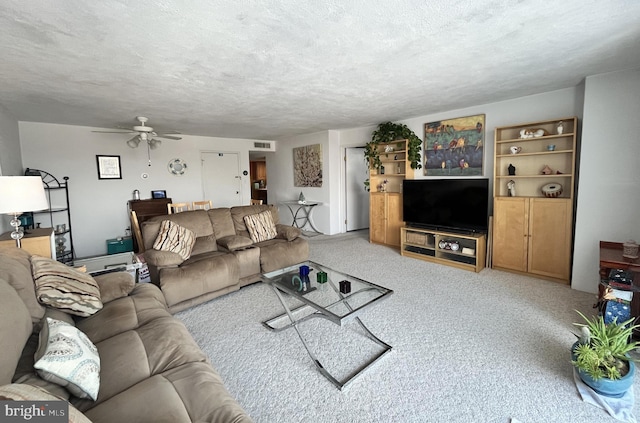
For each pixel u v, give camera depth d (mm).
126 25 1711
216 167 6648
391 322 2543
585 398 1650
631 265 2229
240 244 3525
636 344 1737
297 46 2037
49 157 4750
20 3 1460
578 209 3029
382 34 1890
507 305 2816
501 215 3697
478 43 2057
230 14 1612
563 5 1600
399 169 5184
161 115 4191
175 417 1062
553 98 3348
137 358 1426
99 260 3508
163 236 3139
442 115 4387
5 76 2521
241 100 3461
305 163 6715
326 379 1878
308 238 6000
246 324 2578
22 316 1322
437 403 1662
